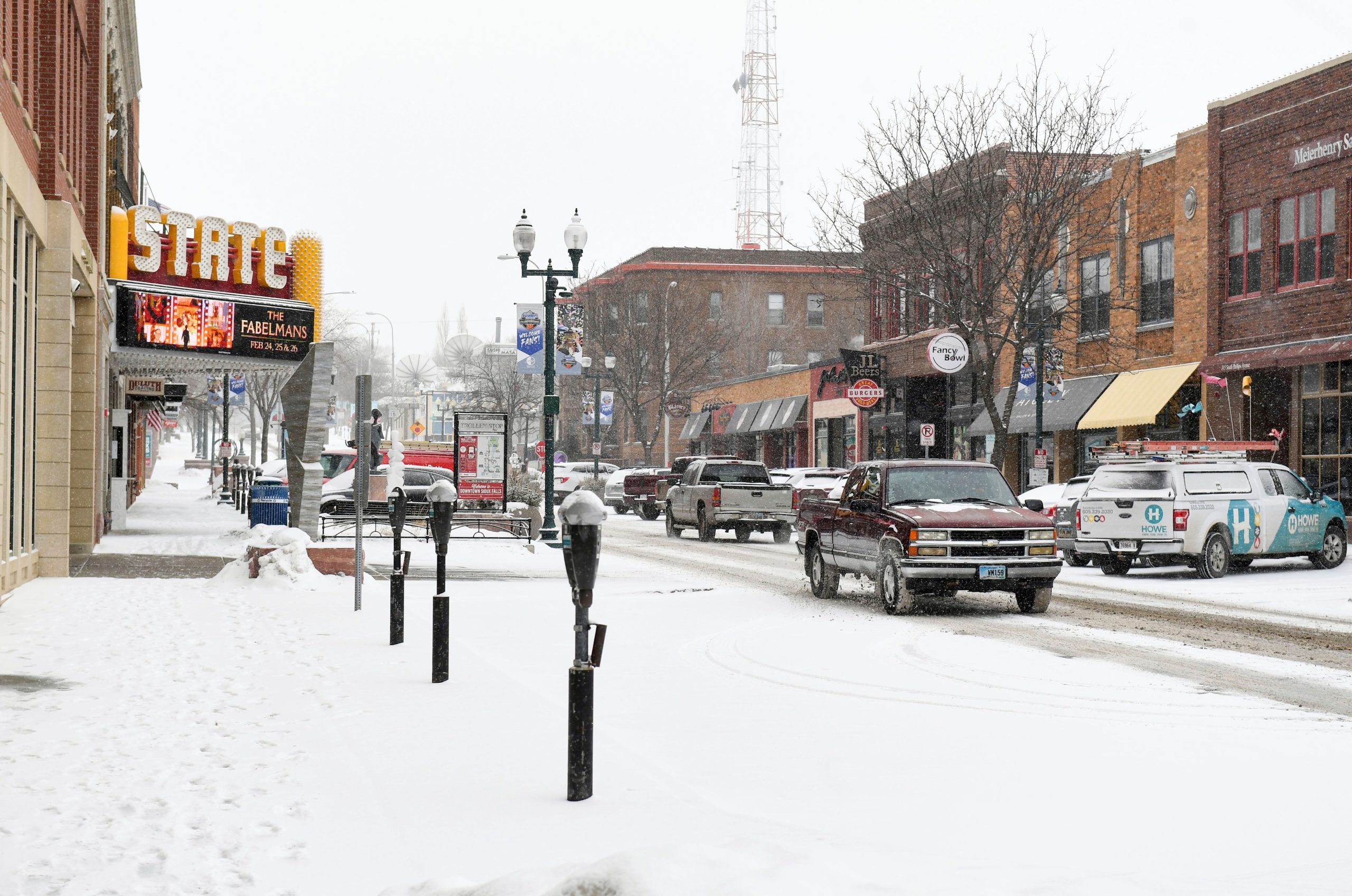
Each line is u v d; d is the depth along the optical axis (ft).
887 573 51.34
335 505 104.27
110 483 100.32
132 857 17.74
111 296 83.20
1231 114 101.45
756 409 205.67
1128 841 18.22
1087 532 70.79
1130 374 112.68
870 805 20.54
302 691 31.22
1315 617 51.21
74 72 73.41
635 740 26.03
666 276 252.42
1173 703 31.09
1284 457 97.25
